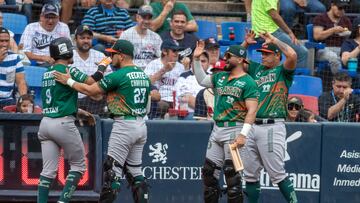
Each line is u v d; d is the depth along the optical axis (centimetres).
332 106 3625
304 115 3528
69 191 3038
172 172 3325
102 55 3759
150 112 3625
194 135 3328
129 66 3036
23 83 3544
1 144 3259
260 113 3048
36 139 3269
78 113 3184
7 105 3503
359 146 3344
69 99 2994
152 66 3819
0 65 3491
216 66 3095
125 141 3006
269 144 3041
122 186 3312
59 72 2961
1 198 3256
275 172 3069
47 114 2998
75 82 2945
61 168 3262
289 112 3466
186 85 3688
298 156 3334
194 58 3045
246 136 2898
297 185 3344
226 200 3344
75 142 3014
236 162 2872
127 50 3027
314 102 3906
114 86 2995
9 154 3262
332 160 3341
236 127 2953
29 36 3959
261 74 3083
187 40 4059
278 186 3159
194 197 3331
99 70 3022
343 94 3641
